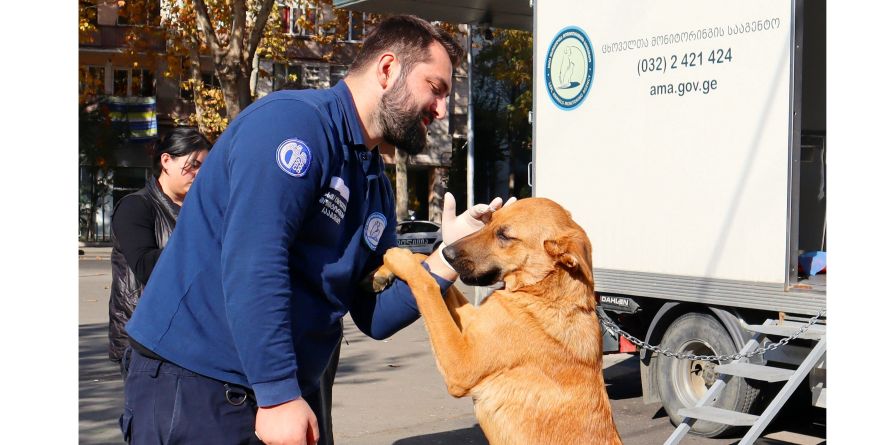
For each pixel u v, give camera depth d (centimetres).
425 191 3841
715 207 607
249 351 233
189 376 252
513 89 3812
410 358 955
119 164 3161
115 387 769
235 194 238
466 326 338
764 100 574
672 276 636
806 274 677
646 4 653
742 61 589
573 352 334
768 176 572
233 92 1898
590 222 701
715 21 605
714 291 607
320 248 259
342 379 845
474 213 355
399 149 279
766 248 574
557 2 729
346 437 635
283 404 234
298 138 243
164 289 257
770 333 570
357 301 310
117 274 392
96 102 3098
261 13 1886
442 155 3688
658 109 645
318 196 252
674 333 662
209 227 254
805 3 809
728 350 618
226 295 236
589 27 698
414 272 313
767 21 572
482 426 337
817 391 548
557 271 340
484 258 343
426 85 268
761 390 606
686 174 627
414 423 676
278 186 238
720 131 603
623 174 672
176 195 397
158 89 3212
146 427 255
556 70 730
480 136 3800
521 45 3092
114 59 3155
